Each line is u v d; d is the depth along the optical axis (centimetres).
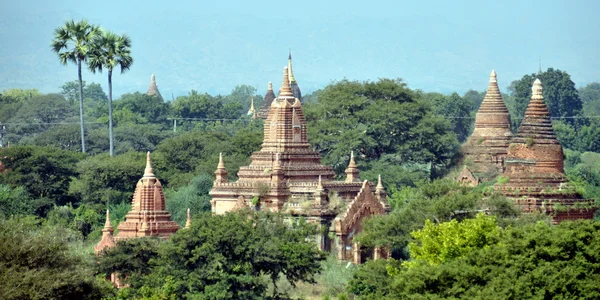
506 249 18338
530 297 17375
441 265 18338
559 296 17462
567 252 18200
